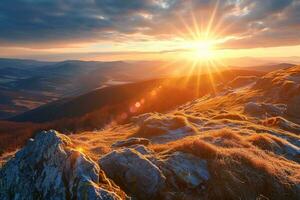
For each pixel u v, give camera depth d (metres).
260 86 76.94
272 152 20.55
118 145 22.33
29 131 99.00
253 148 20.11
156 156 15.55
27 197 12.27
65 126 104.12
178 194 12.77
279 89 63.84
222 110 58.59
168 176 13.64
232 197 13.13
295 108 45.12
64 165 12.24
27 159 13.96
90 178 11.48
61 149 13.07
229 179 13.83
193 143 16.30
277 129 33.31
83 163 12.08
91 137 44.50
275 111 46.31
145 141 22.89
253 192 13.71
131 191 12.74
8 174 13.97
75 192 10.91
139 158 13.84
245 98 68.81
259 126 33.62
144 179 12.95
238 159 15.69
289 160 19.95
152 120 35.88
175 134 32.47
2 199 13.11
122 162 13.65
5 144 65.38
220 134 22.12
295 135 30.03
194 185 13.41
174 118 35.78
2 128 129.62
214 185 13.59
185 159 14.94
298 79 68.25
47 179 12.24
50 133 14.50
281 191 14.20
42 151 13.73
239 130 30.86
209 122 37.50
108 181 12.01
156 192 12.73
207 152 15.62
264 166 15.31
